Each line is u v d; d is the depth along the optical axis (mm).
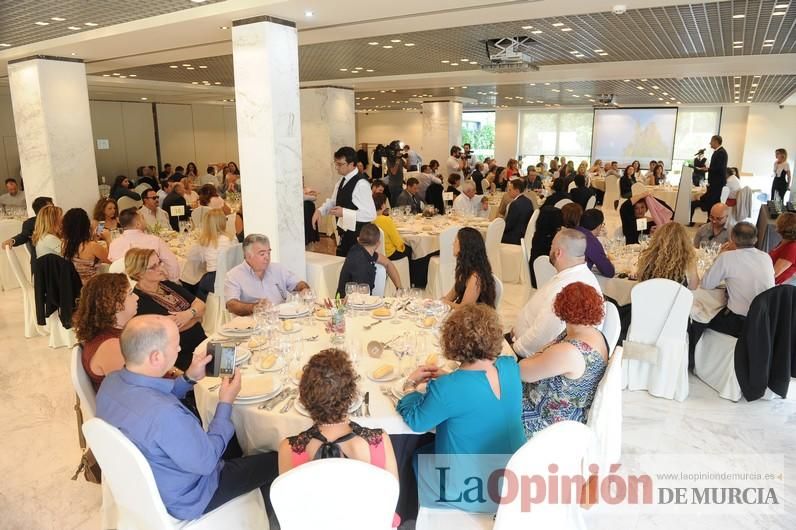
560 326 3031
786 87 12195
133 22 5461
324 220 10891
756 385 3723
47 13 5062
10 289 7027
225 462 2279
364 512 1664
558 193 8078
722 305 4117
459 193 10383
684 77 10430
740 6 5191
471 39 6996
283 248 5293
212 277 5062
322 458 1794
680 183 11656
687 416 3707
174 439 1951
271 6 4617
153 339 2016
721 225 5746
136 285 3484
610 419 2590
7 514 2760
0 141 13273
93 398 2557
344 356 1851
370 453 1828
